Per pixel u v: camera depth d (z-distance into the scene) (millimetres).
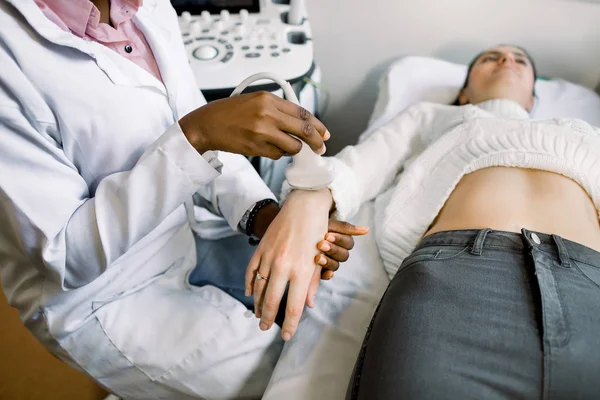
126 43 697
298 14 1203
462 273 703
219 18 1212
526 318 634
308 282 680
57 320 740
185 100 806
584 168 899
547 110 1322
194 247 924
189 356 764
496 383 567
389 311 675
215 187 888
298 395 707
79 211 620
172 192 605
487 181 907
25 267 716
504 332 617
